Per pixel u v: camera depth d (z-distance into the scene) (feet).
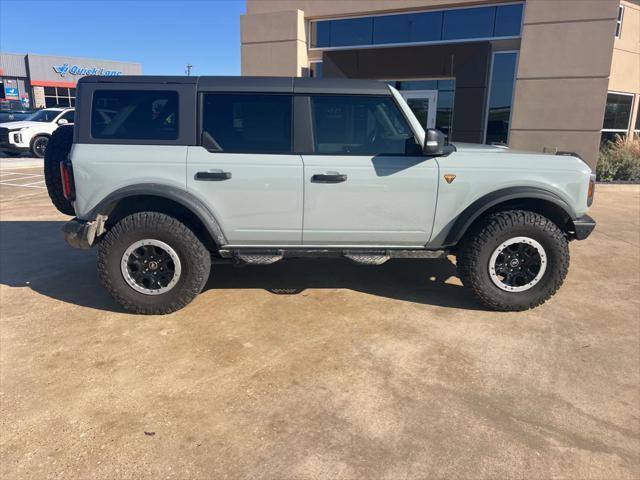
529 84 34.71
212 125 13.74
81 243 13.53
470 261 14.11
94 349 12.14
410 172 13.87
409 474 8.13
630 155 38.83
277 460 8.43
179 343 12.49
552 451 8.72
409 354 12.03
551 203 14.48
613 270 18.42
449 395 10.36
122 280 13.78
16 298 15.29
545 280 14.20
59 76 149.69
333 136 13.97
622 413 9.84
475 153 14.38
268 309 14.65
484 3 35.94
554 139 34.76
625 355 12.10
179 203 13.65
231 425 9.34
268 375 11.04
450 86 40.93
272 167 13.66
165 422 9.41
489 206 13.83
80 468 8.23
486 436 9.09
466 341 12.73
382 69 39.93
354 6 38.88
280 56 40.68
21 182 38.73
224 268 18.43
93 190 13.58
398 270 18.31
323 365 11.48
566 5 32.78
